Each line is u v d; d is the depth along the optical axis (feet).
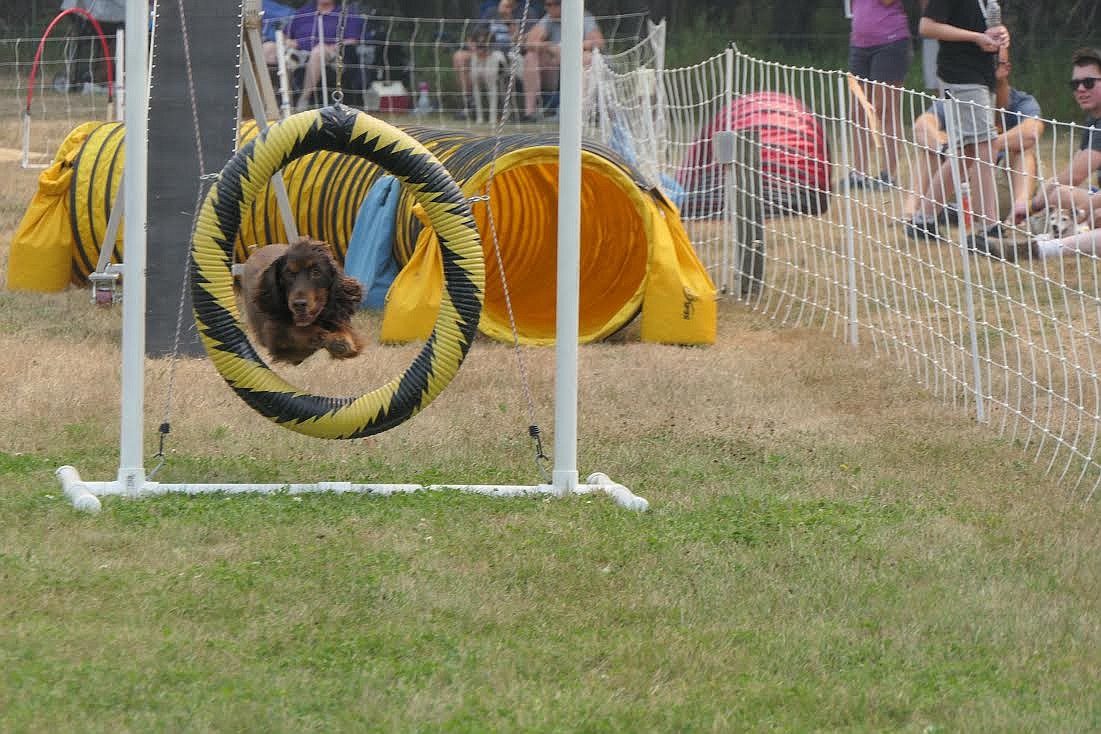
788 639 24.75
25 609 24.59
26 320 52.29
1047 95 122.11
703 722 21.06
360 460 36.68
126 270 32.45
